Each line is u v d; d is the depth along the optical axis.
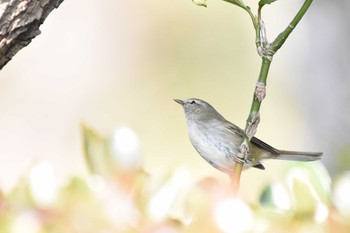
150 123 17.59
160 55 18.23
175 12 18.36
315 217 4.39
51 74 17.80
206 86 17.80
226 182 4.29
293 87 15.16
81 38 18.22
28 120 17.28
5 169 16.53
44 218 4.17
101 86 18.06
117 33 18.42
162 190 4.39
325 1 13.44
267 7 17.47
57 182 4.41
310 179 4.61
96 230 4.20
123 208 4.27
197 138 8.54
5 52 5.20
